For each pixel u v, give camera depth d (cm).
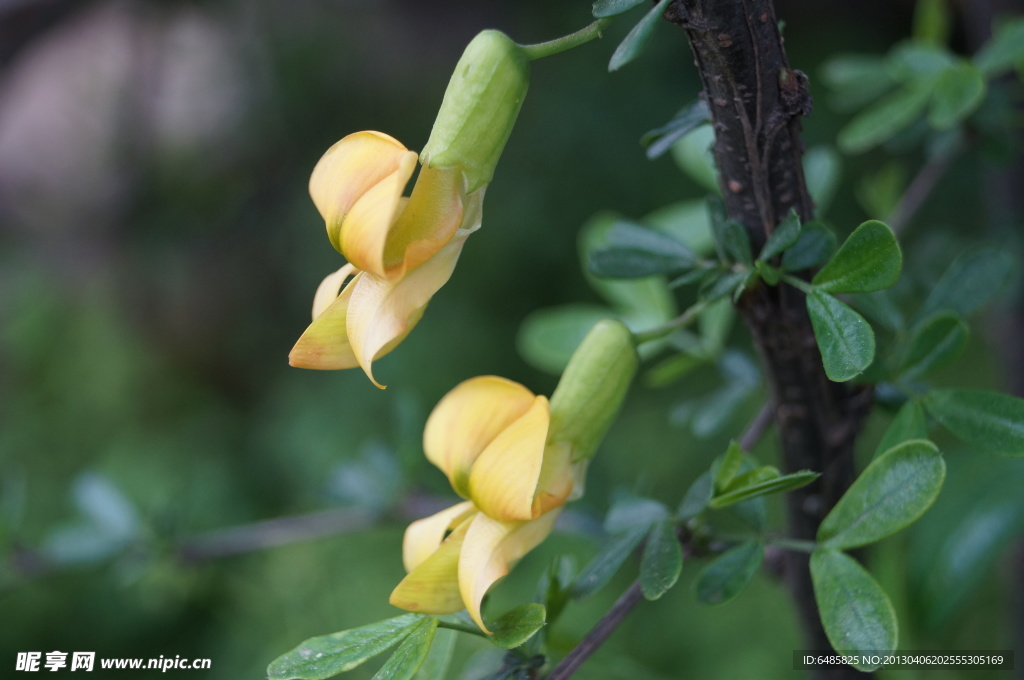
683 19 26
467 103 27
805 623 30
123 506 42
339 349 27
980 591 70
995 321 38
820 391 28
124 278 128
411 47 131
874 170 104
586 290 115
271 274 127
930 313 29
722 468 27
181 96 119
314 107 125
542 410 27
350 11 127
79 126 119
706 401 34
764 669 80
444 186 27
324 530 40
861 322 27
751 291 28
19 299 130
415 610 27
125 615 104
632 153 113
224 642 99
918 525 35
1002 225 37
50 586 104
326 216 27
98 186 125
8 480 43
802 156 27
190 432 123
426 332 114
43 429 125
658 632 86
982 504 34
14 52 55
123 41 110
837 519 27
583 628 83
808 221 28
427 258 27
